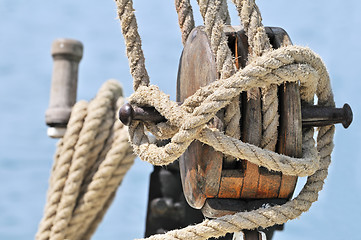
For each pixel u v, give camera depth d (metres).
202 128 2.88
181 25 3.36
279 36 3.13
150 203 4.69
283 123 2.96
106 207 5.43
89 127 5.12
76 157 5.10
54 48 5.39
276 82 2.88
